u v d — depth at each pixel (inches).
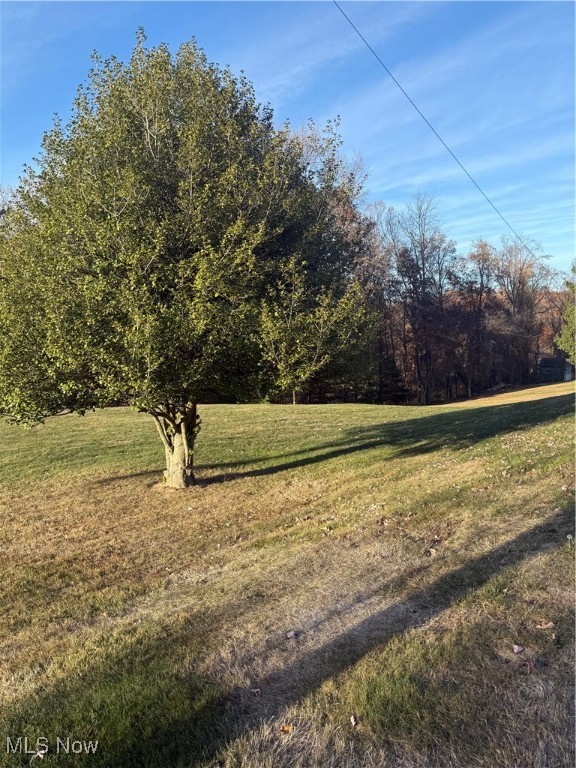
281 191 378.6
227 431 737.0
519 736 118.3
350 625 172.7
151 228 332.8
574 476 296.5
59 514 406.0
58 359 328.8
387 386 1882.4
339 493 387.5
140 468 552.7
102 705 143.3
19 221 371.9
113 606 226.5
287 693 142.0
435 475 378.0
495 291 2322.8
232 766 119.0
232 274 336.2
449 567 204.7
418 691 134.6
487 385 2333.9
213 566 264.7
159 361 315.9
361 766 115.6
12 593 257.8
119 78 368.5
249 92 408.8
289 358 347.3
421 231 2037.4
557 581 178.4
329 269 414.6
